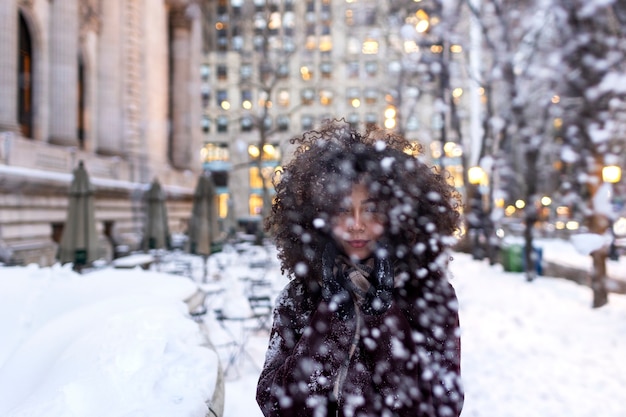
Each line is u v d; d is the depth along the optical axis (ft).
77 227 35.45
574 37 26.45
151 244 54.80
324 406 3.76
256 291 31.19
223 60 168.04
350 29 78.23
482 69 47.29
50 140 59.93
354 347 3.77
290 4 152.05
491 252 52.03
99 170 66.85
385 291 3.78
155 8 95.20
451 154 54.44
